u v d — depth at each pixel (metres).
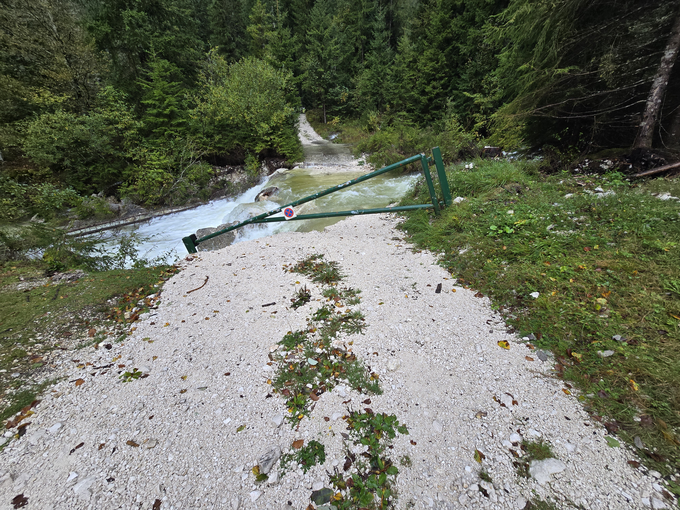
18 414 2.11
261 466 1.75
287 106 16.81
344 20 27.86
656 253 3.04
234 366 2.54
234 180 14.26
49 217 9.29
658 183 4.59
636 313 2.49
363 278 3.88
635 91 5.82
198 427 2.02
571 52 6.10
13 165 10.73
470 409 2.05
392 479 1.69
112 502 1.61
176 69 14.49
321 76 25.03
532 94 6.65
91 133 10.91
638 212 3.71
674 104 5.52
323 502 1.60
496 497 1.57
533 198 4.90
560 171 6.27
